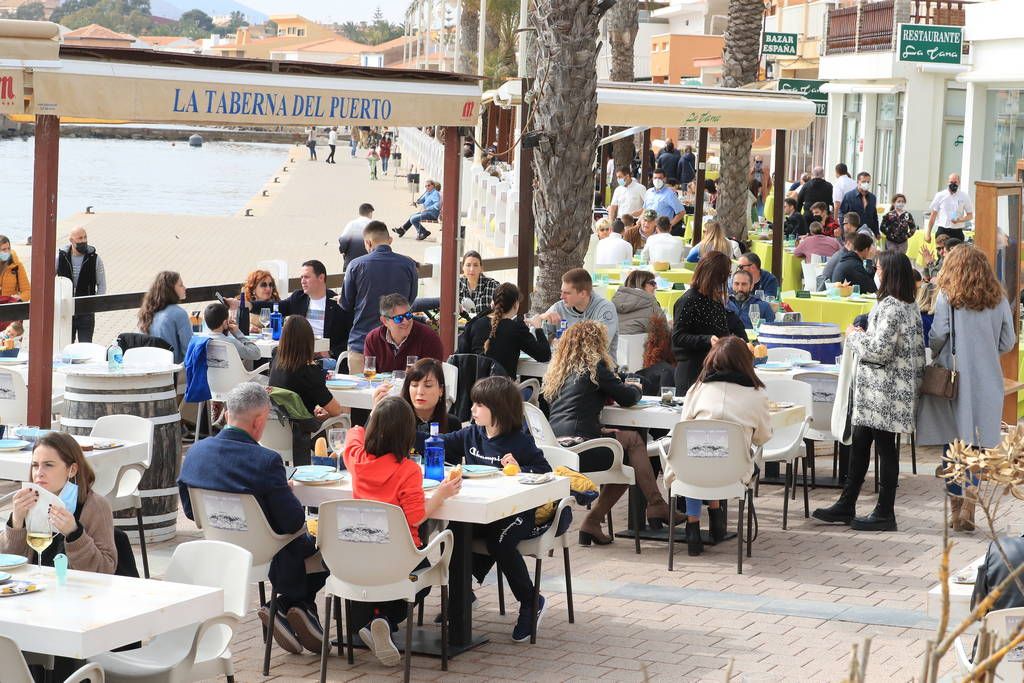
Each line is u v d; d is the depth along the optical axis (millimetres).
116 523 9828
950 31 29953
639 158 43344
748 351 9531
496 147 33344
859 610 8352
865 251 17125
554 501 8047
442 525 7531
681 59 59219
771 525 10586
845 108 39406
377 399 9570
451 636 7641
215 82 9570
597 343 9898
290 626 7426
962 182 32188
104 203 52094
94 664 5109
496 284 14359
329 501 6820
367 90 10742
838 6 41875
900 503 11273
